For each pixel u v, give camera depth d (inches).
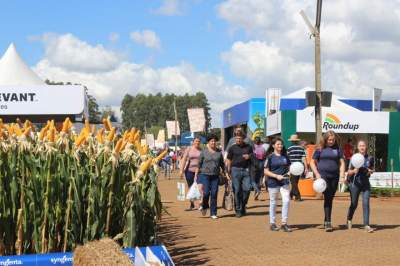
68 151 260.1
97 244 221.9
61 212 257.0
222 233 450.0
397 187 906.1
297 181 719.1
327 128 1021.2
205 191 548.4
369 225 487.8
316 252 368.8
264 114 1349.7
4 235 253.6
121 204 266.4
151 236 279.9
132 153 273.0
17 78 593.6
